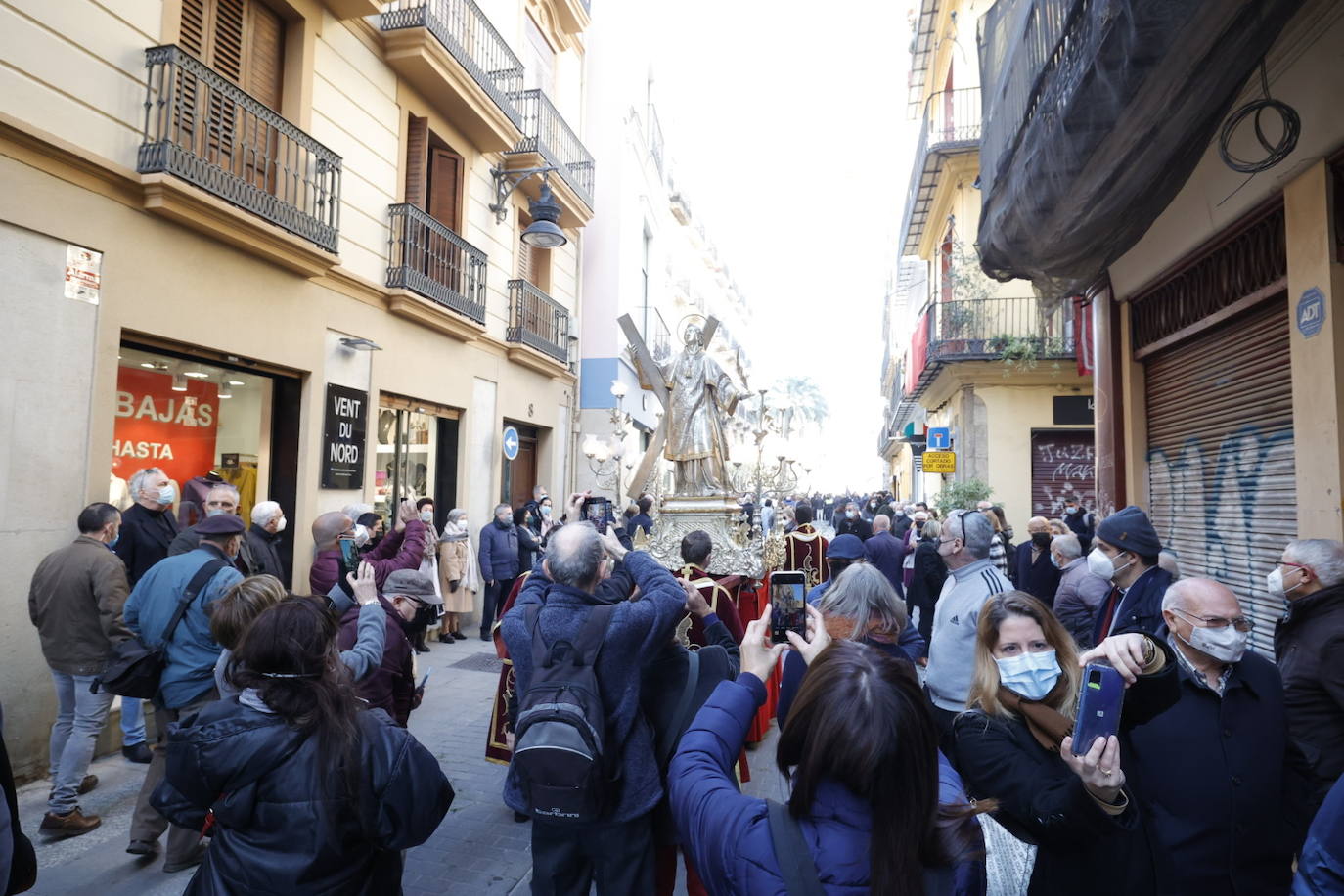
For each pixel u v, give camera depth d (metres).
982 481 14.05
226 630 2.96
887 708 1.42
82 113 5.45
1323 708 2.78
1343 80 4.33
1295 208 4.91
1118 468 8.05
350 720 2.04
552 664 2.64
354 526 5.89
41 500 5.14
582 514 4.88
